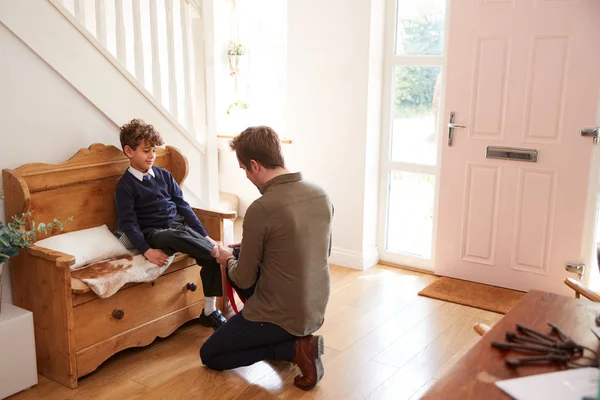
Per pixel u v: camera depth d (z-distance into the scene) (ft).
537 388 4.65
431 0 12.96
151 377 9.25
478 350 5.30
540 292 6.60
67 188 9.80
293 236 8.16
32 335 8.75
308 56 13.88
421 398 4.61
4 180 9.09
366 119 13.38
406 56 13.35
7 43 9.03
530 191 12.20
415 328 11.01
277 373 9.40
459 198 13.01
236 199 17.61
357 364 9.68
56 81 9.71
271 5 16.97
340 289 12.86
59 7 9.45
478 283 13.15
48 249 8.82
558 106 11.66
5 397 8.58
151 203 10.22
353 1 13.05
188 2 11.53
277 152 8.26
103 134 10.49
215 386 9.01
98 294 8.85
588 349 5.25
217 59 17.31
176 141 11.71
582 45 11.23
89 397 8.70
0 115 9.07
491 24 12.01
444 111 12.82
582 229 11.83
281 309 8.52
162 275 10.09
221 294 10.54
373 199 14.16
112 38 13.79
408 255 14.20
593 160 11.51
